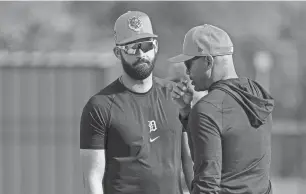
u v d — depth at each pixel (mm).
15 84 36000
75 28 103875
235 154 14750
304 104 91062
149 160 16797
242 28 107938
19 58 35844
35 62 35781
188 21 102625
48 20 102438
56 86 35844
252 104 14844
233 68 15477
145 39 16828
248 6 107250
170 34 101375
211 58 15234
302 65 102625
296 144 67125
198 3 103000
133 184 16781
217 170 14500
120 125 16688
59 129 36125
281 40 109062
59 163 36406
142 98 16922
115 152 16797
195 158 14742
